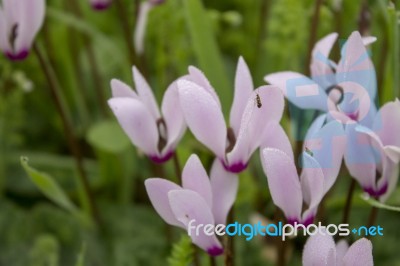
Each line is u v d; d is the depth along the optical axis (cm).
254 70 48
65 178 48
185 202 28
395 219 42
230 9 55
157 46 45
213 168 30
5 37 35
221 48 54
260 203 42
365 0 37
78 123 51
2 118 46
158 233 44
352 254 28
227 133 29
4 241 43
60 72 49
